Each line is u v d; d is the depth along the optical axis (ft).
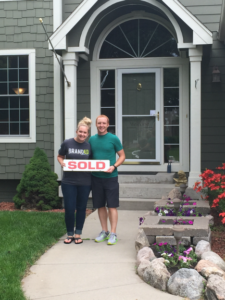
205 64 25.48
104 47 27.50
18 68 27.12
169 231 15.43
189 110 26.23
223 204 17.28
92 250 15.89
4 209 25.53
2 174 27.17
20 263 13.91
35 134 26.81
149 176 25.22
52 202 24.72
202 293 11.36
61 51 23.98
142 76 26.96
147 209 22.91
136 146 27.12
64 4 27.14
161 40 26.86
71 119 24.21
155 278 12.12
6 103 27.37
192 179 22.25
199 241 14.78
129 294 11.66
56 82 26.40
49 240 16.88
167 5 21.71
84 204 17.01
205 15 25.48
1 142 27.12
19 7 26.86
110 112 27.53
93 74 27.25
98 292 11.85
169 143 26.81
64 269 13.80
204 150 25.55
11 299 11.19
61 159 17.12
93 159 16.93
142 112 26.99
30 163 25.27
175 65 26.37
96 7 23.50
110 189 16.78
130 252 15.56
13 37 26.96
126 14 26.84
